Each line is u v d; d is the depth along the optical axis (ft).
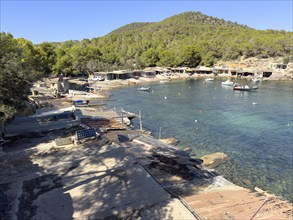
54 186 45.29
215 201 42.39
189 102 200.23
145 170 52.08
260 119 144.66
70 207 38.60
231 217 37.47
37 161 58.08
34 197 41.63
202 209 39.55
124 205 39.22
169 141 104.83
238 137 113.60
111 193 42.70
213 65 484.74
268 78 379.35
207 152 95.96
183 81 364.17
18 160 58.75
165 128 127.95
